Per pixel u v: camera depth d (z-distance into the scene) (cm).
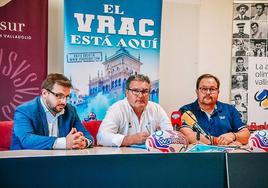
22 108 182
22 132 170
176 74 381
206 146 145
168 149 127
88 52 331
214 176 116
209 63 382
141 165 111
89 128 226
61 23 349
